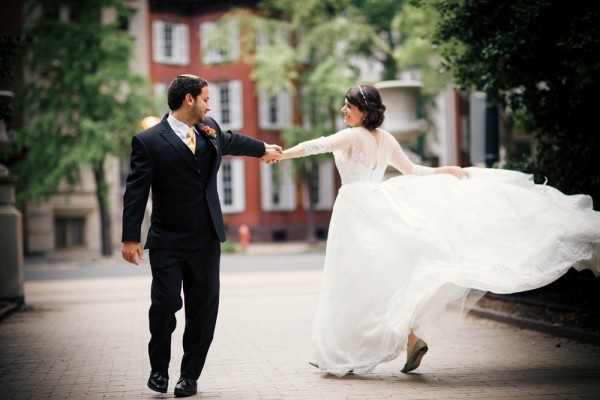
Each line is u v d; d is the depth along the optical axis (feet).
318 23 95.09
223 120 113.29
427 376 17.37
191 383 15.64
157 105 78.28
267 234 111.86
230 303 34.55
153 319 15.35
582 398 14.89
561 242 17.10
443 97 99.35
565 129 26.40
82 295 40.50
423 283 16.52
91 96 76.43
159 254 15.42
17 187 75.87
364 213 17.57
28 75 88.74
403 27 81.05
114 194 101.24
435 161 42.47
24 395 15.97
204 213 15.69
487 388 15.92
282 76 94.27
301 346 22.33
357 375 17.63
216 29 97.35
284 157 17.20
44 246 94.63
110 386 16.87
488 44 25.58
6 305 33.14
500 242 17.11
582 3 22.13
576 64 23.75
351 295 17.34
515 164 29.01
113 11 100.07
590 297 24.14
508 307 28.73
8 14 87.76
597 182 25.04
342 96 90.33
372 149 18.02
